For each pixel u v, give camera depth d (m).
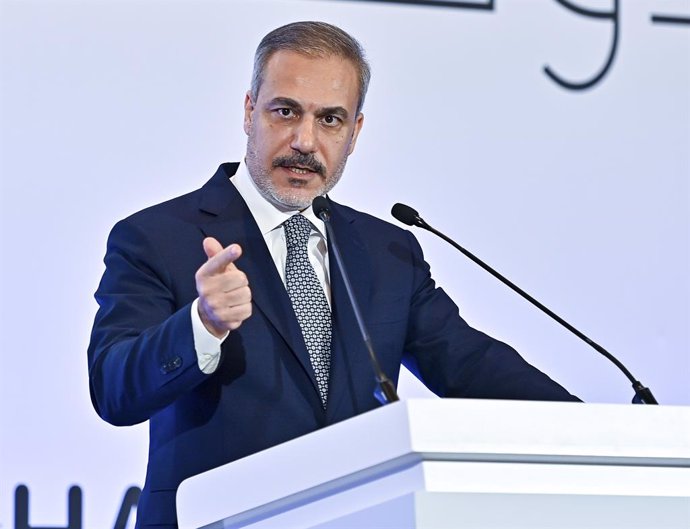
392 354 5.53
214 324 4.58
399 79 8.56
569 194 8.70
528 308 8.44
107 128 8.03
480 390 5.68
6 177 7.79
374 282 5.71
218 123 8.24
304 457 3.77
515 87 8.76
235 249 4.23
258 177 5.62
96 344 5.07
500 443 3.54
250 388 5.11
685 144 8.98
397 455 3.50
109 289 5.31
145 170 8.05
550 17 8.92
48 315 7.70
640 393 5.23
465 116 8.62
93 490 7.57
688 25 9.14
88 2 8.13
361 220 5.98
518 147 8.68
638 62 9.02
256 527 4.04
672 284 8.73
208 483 4.09
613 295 8.61
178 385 4.63
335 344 5.38
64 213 7.85
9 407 7.52
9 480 7.45
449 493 3.54
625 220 8.75
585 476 3.73
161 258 5.35
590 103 8.88
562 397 5.58
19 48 7.96
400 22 8.64
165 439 5.15
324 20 8.52
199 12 8.31
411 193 8.42
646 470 3.82
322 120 5.62
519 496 3.62
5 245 7.70
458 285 8.35
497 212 8.54
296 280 5.51
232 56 8.34
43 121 7.92
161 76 8.18
